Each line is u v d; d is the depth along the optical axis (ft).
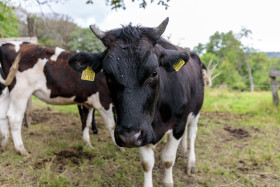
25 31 50.42
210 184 9.96
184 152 12.71
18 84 11.62
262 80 74.02
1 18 32.91
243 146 14.62
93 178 10.17
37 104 27.12
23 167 10.84
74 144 14.23
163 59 6.91
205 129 18.16
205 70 12.02
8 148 12.98
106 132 17.47
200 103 11.25
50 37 62.75
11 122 11.80
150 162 8.21
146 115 5.93
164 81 7.61
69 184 9.70
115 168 11.34
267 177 10.59
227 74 68.95
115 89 5.83
